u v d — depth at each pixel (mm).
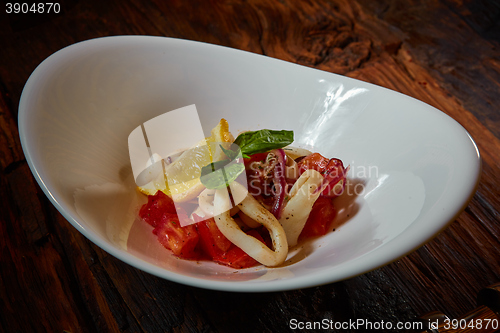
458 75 484
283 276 268
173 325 300
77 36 537
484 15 557
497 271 322
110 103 365
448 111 442
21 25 556
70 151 320
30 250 347
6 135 430
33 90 322
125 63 375
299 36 533
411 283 315
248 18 556
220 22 550
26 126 302
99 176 329
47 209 376
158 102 384
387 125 323
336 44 522
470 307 303
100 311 309
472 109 445
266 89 380
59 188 285
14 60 513
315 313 302
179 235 307
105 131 355
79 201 293
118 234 295
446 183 262
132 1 585
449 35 533
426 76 483
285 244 300
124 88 373
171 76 386
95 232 269
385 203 293
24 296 319
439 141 287
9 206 377
